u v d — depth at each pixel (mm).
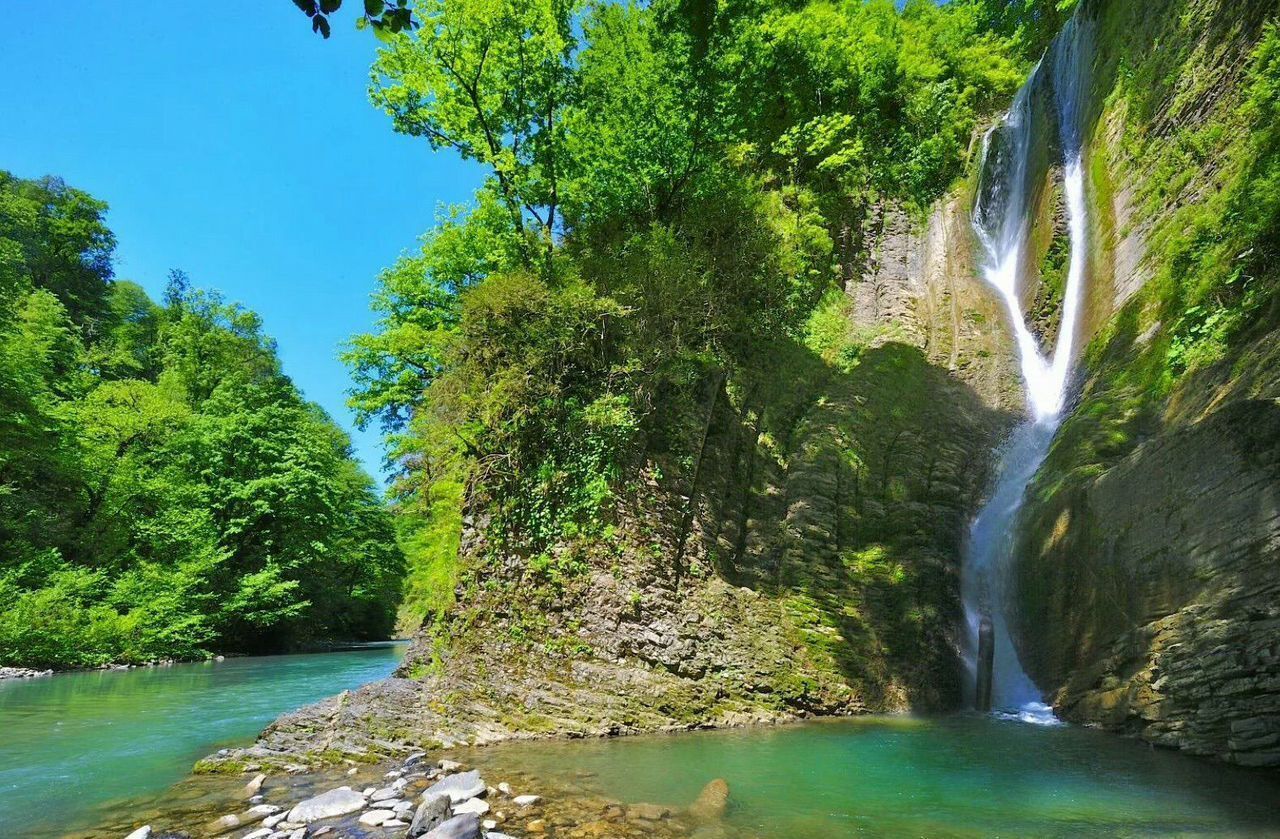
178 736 9977
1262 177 12078
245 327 41531
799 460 16281
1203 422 8688
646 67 18859
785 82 26719
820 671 12156
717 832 5520
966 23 36062
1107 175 21109
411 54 16344
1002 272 26344
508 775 7457
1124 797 6418
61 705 13094
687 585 12555
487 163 17594
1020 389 20484
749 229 19844
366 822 5816
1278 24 13828
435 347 19469
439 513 13484
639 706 10633
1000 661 13312
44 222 47906
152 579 24578
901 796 6586
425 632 12062
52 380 30656
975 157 30500
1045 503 13141
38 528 23938
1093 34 24438
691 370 15312
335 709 9680
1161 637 8898
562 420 13086
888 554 14391
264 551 30453
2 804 6566
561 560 11906
